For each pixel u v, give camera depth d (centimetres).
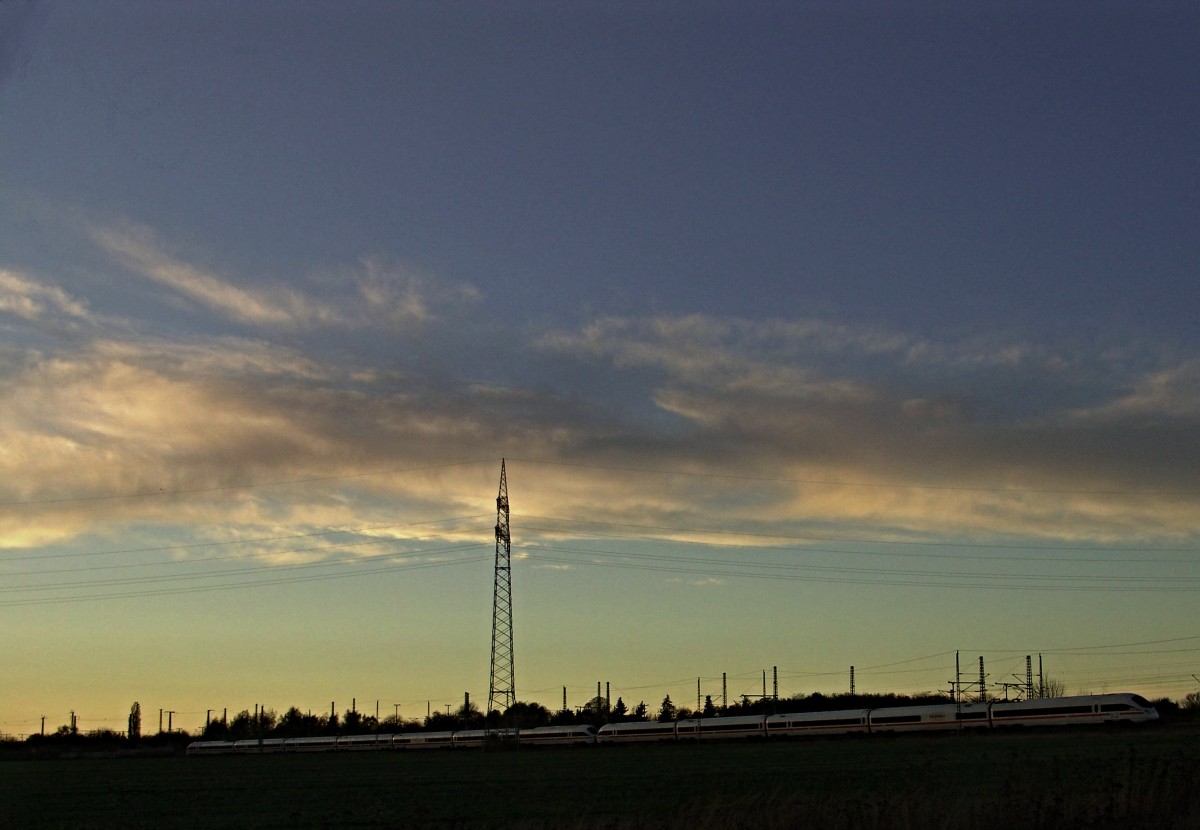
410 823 5384
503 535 14488
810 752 11906
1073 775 5053
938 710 14175
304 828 5538
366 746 19238
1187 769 3784
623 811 5681
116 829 5644
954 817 3438
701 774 8681
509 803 6619
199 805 7288
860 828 3459
